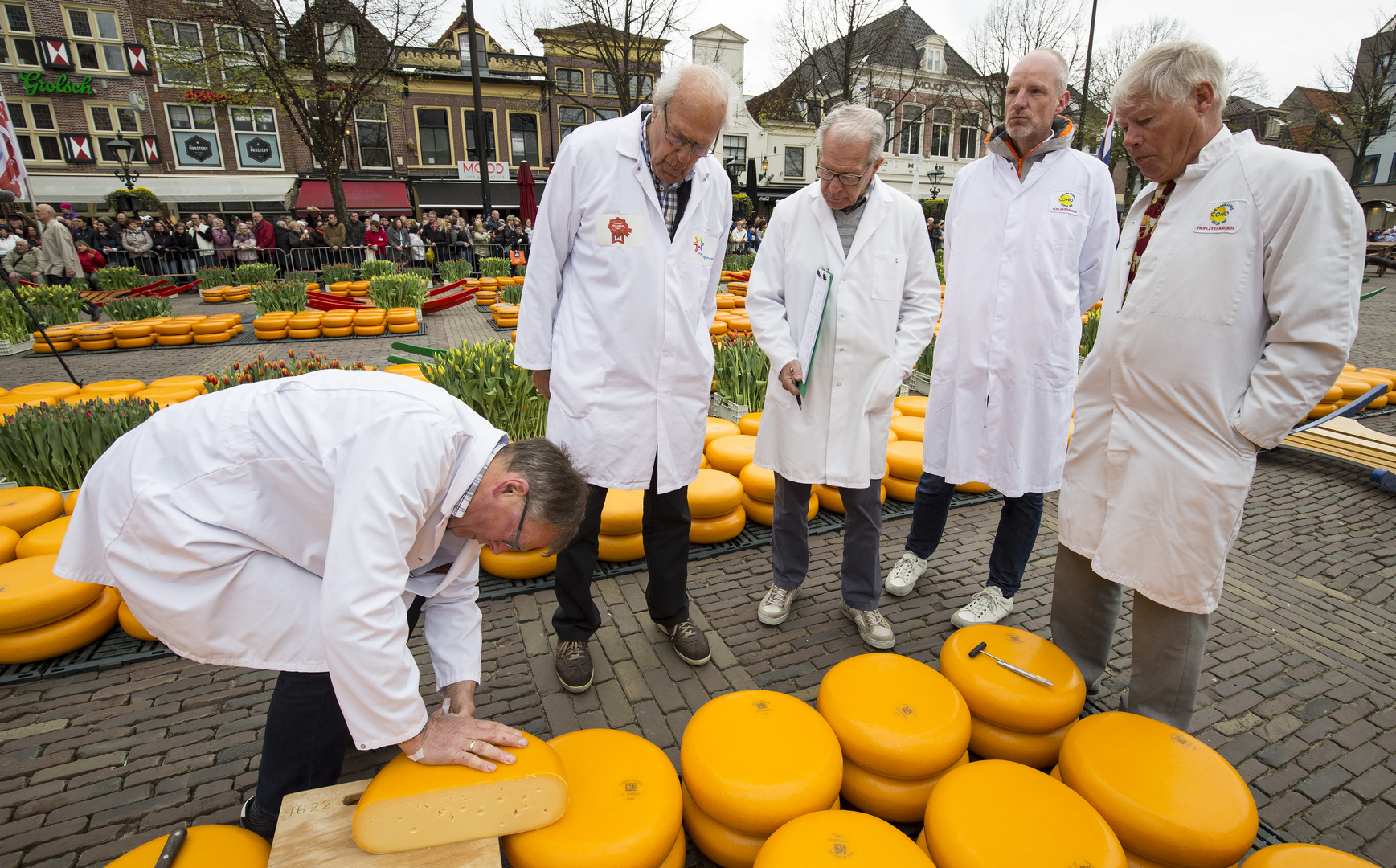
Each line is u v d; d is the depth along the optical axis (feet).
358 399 4.68
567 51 83.97
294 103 59.47
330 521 4.79
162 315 36.81
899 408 17.15
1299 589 11.21
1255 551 12.53
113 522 4.66
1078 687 6.97
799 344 8.87
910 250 8.81
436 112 88.63
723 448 13.83
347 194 84.33
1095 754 6.02
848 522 9.35
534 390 15.03
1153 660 6.99
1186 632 6.77
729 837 5.82
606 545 11.22
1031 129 8.68
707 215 7.86
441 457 4.53
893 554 12.18
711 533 11.96
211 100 75.05
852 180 7.89
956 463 9.80
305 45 56.85
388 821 4.78
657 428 7.89
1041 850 5.07
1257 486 15.60
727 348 19.10
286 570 4.94
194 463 4.67
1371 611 10.59
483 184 57.36
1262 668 9.18
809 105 78.64
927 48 102.47
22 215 50.75
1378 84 99.71
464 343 15.96
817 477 9.03
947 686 6.88
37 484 12.77
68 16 75.00
